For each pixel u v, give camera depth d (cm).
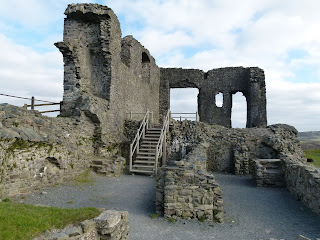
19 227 330
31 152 752
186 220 635
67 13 1284
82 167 1041
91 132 1176
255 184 1098
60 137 932
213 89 2516
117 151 1385
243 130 1605
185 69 2545
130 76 1677
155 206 732
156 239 525
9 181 672
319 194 688
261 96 2259
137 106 1839
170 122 1616
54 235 331
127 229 468
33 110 844
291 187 952
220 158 1517
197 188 646
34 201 690
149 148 1395
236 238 548
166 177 658
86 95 1187
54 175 862
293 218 681
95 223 385
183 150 1532
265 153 1449
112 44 1328
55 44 1222
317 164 1802
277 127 1639
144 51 1989
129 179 1066
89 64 1343
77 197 770
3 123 687
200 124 1617
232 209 759
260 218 681
